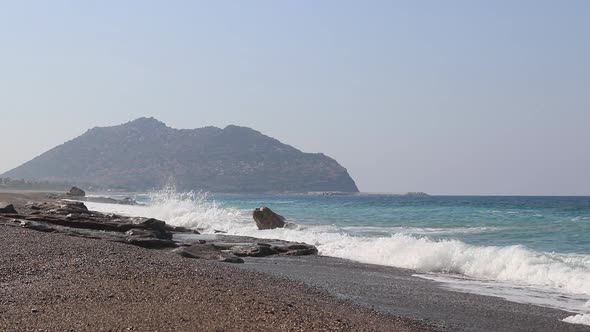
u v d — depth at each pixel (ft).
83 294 35.76
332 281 57.26
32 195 257.14
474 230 116.67
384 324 36.83
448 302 48.06
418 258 69.10
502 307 46.42
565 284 56.65
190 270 47.70
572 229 109.91
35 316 30.66
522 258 63.16
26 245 53.72
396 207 251.19
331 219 165.48
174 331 28.94
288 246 85.10
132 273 42.80
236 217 149.89
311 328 31.81
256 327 30.73
